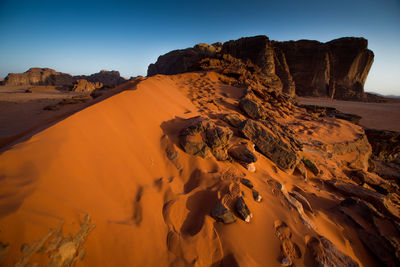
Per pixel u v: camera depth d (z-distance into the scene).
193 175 4.47
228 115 9.04
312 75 80.50
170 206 3.46
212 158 5.04
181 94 12.86
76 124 3.80
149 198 3.41
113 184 3.33
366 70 87.50
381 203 5.39
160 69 96.50
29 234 1.96
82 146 3.45
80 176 2.98
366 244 3.96
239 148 5.95
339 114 27.31
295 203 4.20
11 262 1.78
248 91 17.00
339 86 84.00
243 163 5.40
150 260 2.65
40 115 13.35
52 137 3.23
